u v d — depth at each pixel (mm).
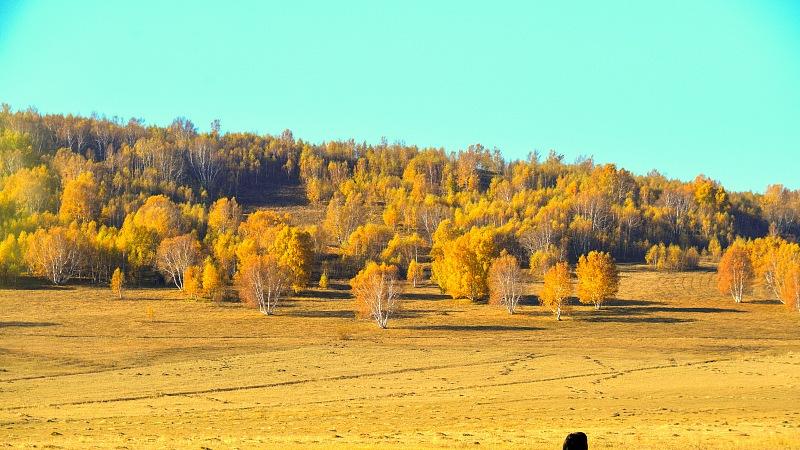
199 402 63281
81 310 135125
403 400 63656
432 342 105562
